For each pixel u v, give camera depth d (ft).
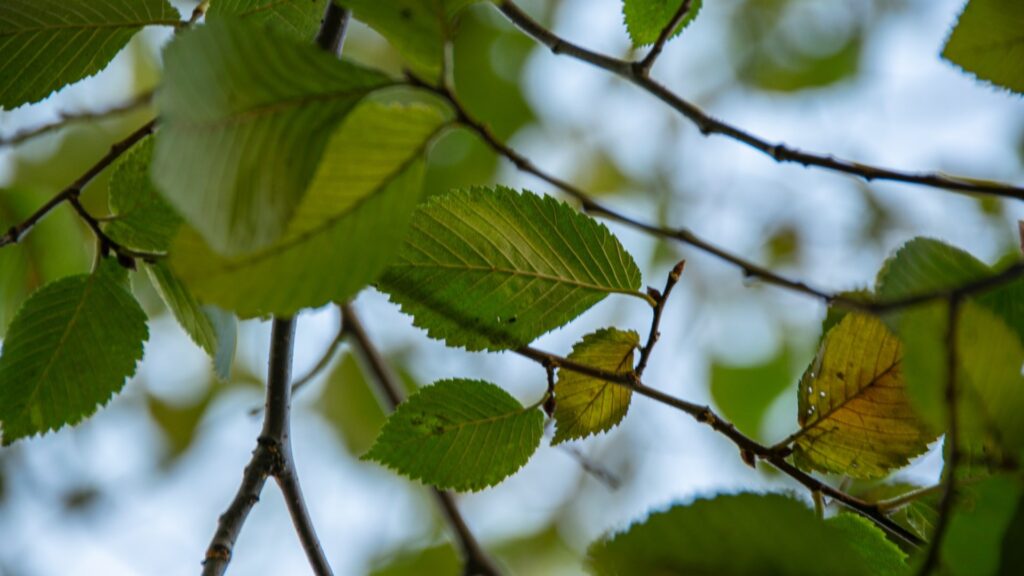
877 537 3.30
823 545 3.07
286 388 3.46
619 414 3.38
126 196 3.40
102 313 3.44
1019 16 3.27
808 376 3.34
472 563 3.94
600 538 3.09
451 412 3.35
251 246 3.03
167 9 3.37
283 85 3.02
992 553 3.08
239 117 3.02
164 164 2.99
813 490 3.31
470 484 3.35
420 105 3.07
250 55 3.01
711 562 3.08
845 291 3.34
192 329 3.45
